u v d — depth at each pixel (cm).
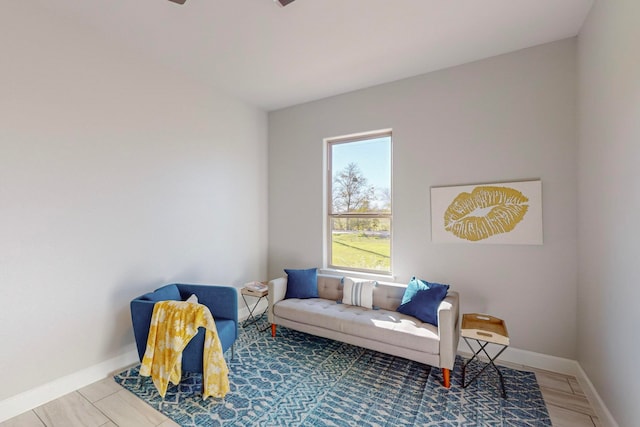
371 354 278
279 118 412
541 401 209
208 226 335
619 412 169
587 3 205
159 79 285
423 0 201
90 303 234
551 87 252
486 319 248
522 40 249
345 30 235
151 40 249
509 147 268
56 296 215
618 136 171
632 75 155
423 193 307
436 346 224
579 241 238
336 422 187
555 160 251
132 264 263
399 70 301
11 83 195
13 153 195
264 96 368
